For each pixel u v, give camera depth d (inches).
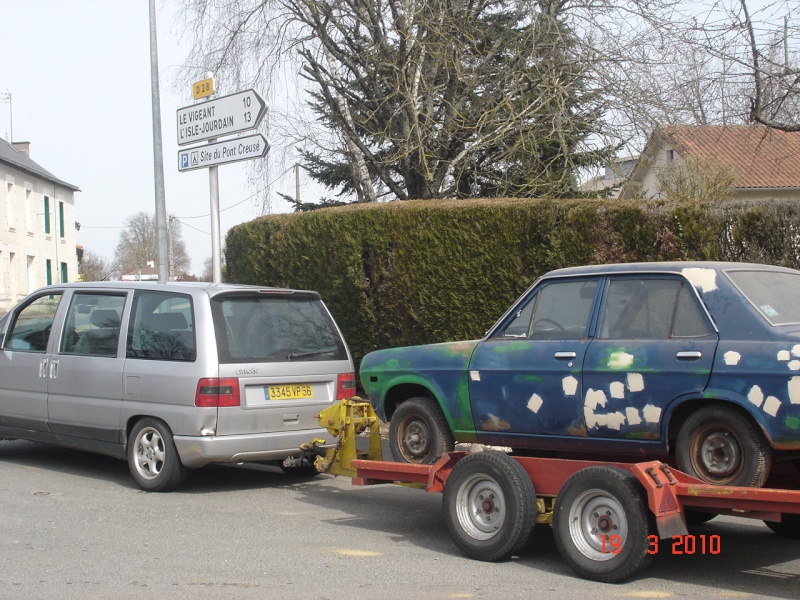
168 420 329.1
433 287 443.5
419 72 584.4
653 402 226.2
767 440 208.1
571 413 243.1
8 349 390.6
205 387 321.7
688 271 232.4
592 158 576.4
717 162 681.6
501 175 624.7
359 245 473.4
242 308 340.5
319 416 319.0
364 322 478.0
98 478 365.7
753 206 371.9
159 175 585.6
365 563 245.1
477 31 602.2
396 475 275.0
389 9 591.5
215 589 219.5
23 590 217.9
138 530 280.8
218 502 326.0
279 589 219.5
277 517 303.1
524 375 253.4
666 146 709.9
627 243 387.2
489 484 247.6
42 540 267.1
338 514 310.0
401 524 295.7
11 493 334.3
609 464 228.4
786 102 460.4
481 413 265.3
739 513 210.7
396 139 578.2
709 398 215.8
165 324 340.5
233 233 573.0
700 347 220.1
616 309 242.5
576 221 399.9
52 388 368.8
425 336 450.3
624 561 219.0
